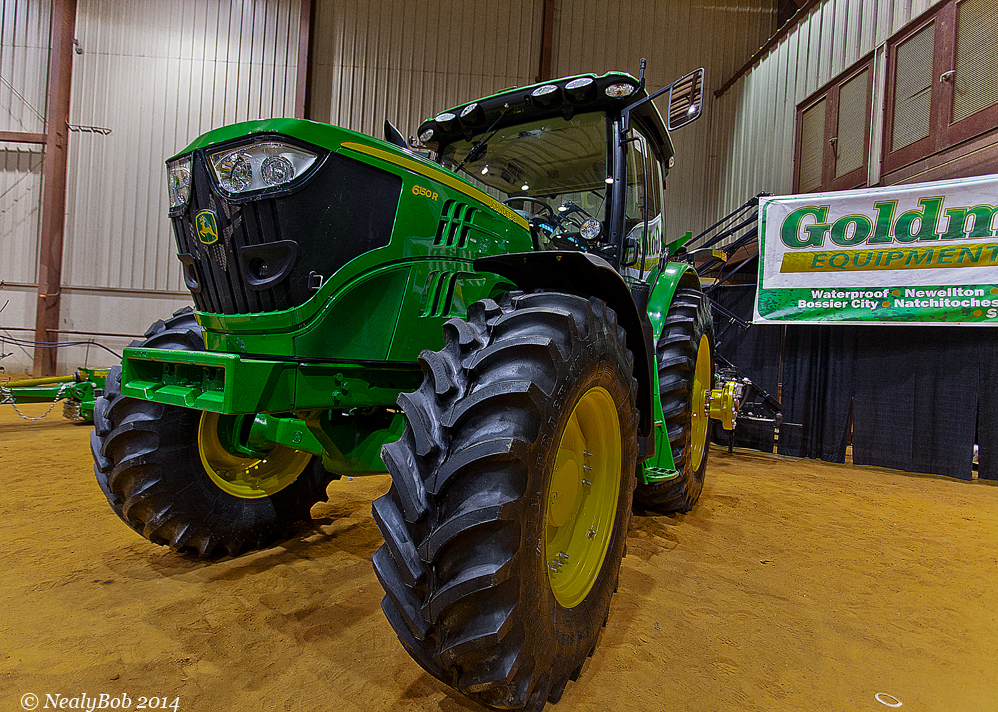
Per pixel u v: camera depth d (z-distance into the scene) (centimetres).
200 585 216
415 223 185
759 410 595
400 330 183
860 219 542
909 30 624
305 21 914
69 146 921
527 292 185
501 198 302
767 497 411
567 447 169
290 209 158
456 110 283
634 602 220
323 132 163
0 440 492
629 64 963
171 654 166
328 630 185
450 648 122
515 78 956
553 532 171
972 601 235
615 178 271
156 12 919
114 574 223
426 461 132
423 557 123
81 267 927
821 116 755
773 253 584
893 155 645
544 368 139
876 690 167
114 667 158
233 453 248
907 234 521
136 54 920
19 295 929
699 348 364
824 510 380
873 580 255
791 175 808
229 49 927
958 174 562
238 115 930
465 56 951
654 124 311
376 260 175
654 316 312
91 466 401
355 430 200
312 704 146
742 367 659
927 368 533
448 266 195
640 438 220
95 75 917
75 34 912
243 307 170
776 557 280
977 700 163
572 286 186
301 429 191
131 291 934
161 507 219
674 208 987
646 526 323
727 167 960
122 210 927
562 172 289
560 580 163
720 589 237
